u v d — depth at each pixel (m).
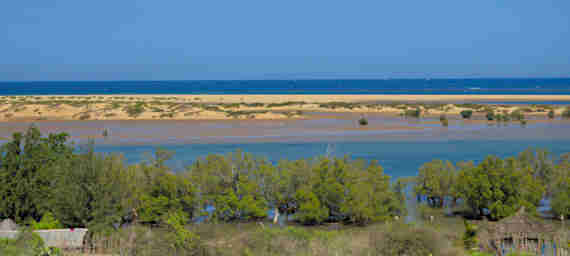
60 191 18.28
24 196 20.27
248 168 24.88
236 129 57.81
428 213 25.05
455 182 26.28
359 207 23.16
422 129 57.38
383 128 58.19
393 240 15.47
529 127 59.12
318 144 47.53
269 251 15.53
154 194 22.77
